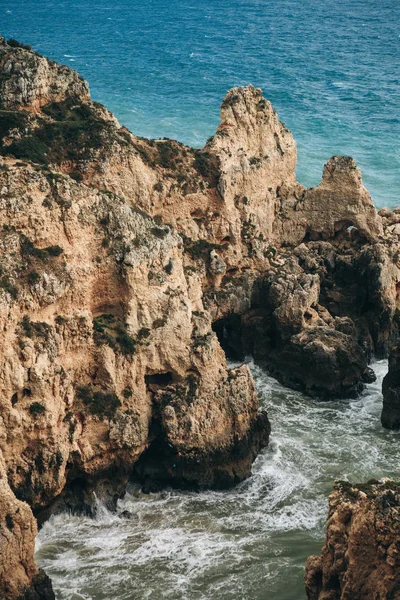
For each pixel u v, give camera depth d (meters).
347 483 48.25
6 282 56.94
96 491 59.25
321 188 84.62
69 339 59.78
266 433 65.19
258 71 175.25
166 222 75.94
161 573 53.62
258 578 53.34
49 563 54.22
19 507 49.28
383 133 135.00
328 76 172.62
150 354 62.50
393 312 79.38
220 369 63.97
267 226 83.06
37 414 56.06
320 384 72.12
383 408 68.44
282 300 75.31
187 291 66.69
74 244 61.28
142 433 60.62
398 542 43.59
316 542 56.28
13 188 60.16
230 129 81.06
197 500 60.53
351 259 81.06
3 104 73.25
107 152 72.75
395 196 111.25
